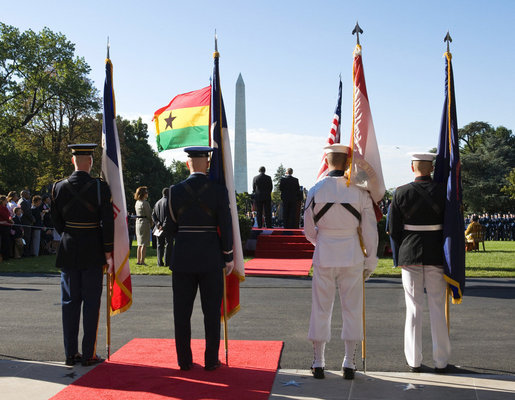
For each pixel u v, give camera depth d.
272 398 4.03
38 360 5.13
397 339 6.00
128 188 60.84
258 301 8.40
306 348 5.59
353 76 4.97
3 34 41.53
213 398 4.02
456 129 4.87
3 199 14.15
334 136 6.00
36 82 41.97
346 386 4.33
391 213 4.94
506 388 4.27
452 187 4.72
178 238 4.74
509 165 74.94
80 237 4.93
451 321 6.90
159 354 5.29
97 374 4.62
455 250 4.64
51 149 47.38
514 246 22.77
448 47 5.05
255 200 18.06
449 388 4.27
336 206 4.59
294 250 15.88
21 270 11.88
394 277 10.95
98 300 5.00
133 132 65.75
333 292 4.64
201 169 4.88
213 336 4.71
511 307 7.80
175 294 4.75
